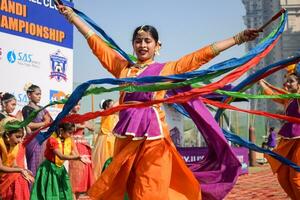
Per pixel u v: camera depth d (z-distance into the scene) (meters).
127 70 4.30
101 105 9.93
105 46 4.50
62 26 10.00
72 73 10.25
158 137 4.00
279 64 5.08
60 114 4.35
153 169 3.91
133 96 4.18
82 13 4.72
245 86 5.34
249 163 20.41
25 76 9.12
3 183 5.99
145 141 3.99
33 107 7.88
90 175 8.84
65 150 7.30
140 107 3.98
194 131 17.31
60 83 9.93
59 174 7.09
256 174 15.45
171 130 11.47
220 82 4.04
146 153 3.96
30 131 7.48
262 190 10.45
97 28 4.73
